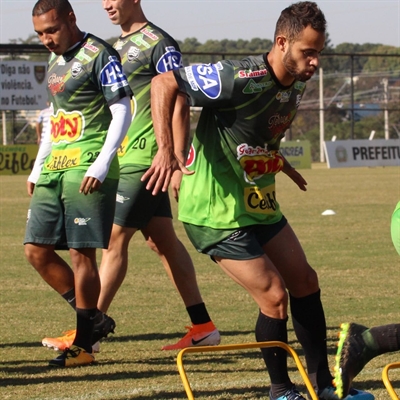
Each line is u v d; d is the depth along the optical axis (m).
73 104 10.85
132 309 15.22
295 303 9.10
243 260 8.59
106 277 12.23
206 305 15.50
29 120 105.69
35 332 13.16
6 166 68.75
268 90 8.38
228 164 8.68
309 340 9.08
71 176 10.79
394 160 86.88
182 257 12.35
